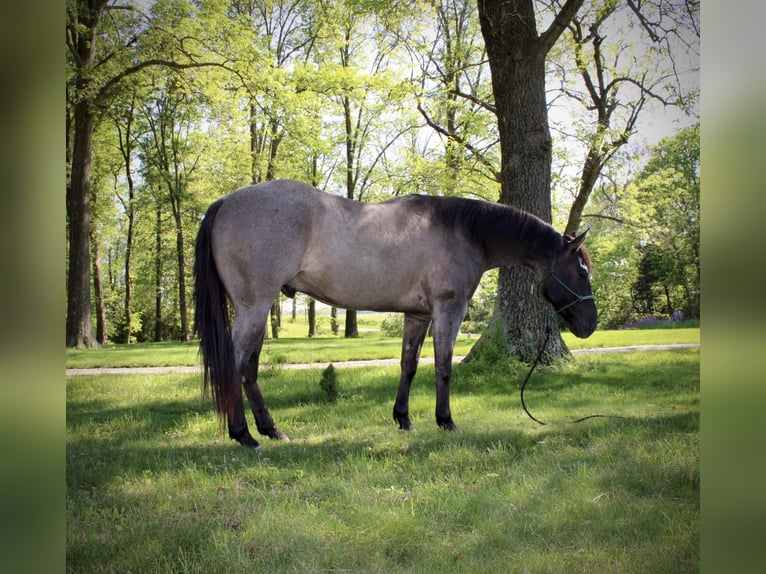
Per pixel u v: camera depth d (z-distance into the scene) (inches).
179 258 768.9
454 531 119.0
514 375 332.2
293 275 184.9
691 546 106.8
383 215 195.8
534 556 106.1
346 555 106.9
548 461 162.6
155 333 968.9
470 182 666.2
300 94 666.2
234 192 186.9
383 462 164.2
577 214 644.1
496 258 215.8
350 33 738.2
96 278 783.1
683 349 514.0
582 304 213.9
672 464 151.9
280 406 263.3
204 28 522.9
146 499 132.6
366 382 322.0
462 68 557.9
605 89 589.6
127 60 512.1
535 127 351.9
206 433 207.3
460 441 185.8
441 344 202.7
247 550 107.5
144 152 758.5
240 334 179.8
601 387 297.0
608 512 125.5
